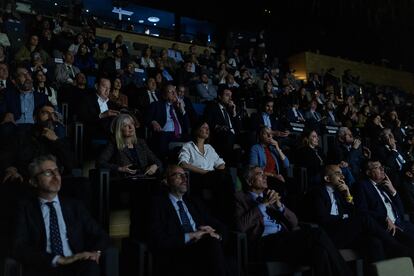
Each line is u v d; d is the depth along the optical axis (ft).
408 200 17.60
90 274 8.18
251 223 11.70
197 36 50.75
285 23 55.72
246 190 12.66
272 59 55.62
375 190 14.64
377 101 42.70
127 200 12.48
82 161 15.70
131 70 27.76
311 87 41.14
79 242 9.24
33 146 12.54
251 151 16.56
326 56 51.55
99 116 17.13
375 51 55.47
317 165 18.40
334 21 52.75
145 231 10.57
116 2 56.08
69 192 11.03
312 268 10.48
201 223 11.19
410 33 49.90
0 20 30.01
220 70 35.29
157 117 18.43
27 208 9.04
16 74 16.69
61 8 43.57
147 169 13.44
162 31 55.06
